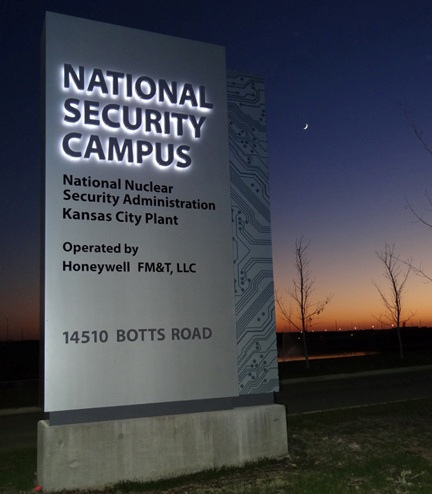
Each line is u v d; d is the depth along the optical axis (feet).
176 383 28.07
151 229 28.63
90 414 26.30
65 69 27.99
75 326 26.40
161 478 26.53
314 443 32.45
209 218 30.09
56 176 26.99
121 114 28.86
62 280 26.45
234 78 32.24
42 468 25.03
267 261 31.27
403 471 26.17
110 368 26.78
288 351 168.45
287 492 23.08
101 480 25.54
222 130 31.24
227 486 24.66
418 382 68.54
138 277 27.99
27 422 49.57
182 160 29.91
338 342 226.79
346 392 61.00
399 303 105.81
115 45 29.30
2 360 151.84
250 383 29.94
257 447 28.81
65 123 27.58
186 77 30.81
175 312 28.55
